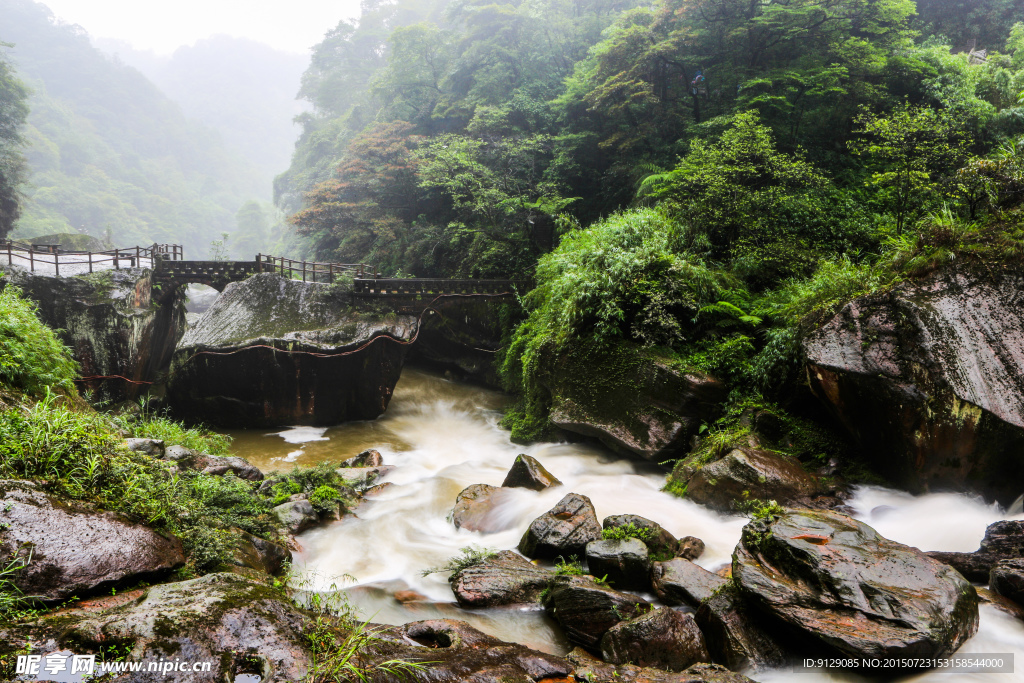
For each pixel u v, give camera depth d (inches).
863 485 323.9
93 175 3570.4
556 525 271.4
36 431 197.9
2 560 144.7
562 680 163.9
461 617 221.1
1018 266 302.4
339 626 157.2
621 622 192.1
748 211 487.8
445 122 1206.9
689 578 222.1
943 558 237.3
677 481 354.0
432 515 341.1
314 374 619.2
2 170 1286.9
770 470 308.3
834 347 320.2
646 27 761.6
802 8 650.2
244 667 127.7
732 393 387.2
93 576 154.9
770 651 181.9
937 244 322.7
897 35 716.7
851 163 610.5
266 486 346.0
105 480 196.1
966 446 284.8
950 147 449.7
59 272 661.3
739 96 665.6
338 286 655.8
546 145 860.0
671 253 465.1
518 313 725.9
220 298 652.7
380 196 1087.6
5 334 332.8
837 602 176.6
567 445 489.1
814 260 442.6
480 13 1102.4
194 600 144.7
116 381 623.5
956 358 287.0
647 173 697.6
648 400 410.9
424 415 693.3
